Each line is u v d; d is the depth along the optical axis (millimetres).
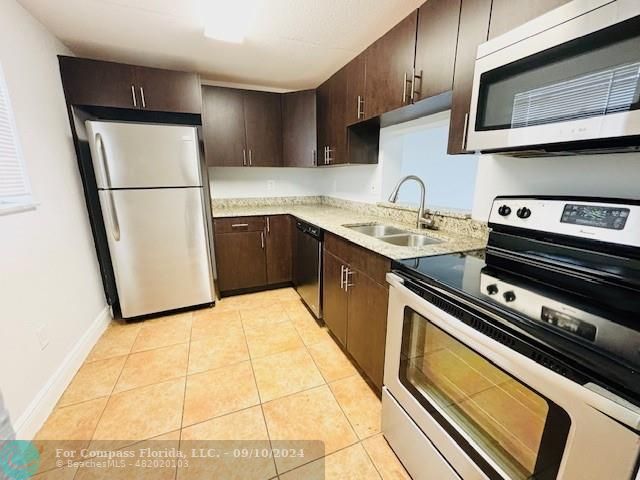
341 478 1196
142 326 2385
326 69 2648
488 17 1104
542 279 1019
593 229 883
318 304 2357
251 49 2217
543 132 843
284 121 3002
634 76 653
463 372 946
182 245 2498
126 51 2230
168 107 2352
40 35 1793
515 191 1325
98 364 1897
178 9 1683
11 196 1434
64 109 2025
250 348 2086
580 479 607
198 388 1688
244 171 3311
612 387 550
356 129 2361
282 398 1615
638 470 518
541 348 673
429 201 2254
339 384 1729
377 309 1496
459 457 935
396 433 1261
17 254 1407
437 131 2100
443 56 1325
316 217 2535
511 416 792
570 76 768
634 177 946
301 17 1769
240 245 2900
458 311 894
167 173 2332
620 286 816
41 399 1463
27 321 1440
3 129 1413
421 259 1269
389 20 1809
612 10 673
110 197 2178
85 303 2074
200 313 2623
